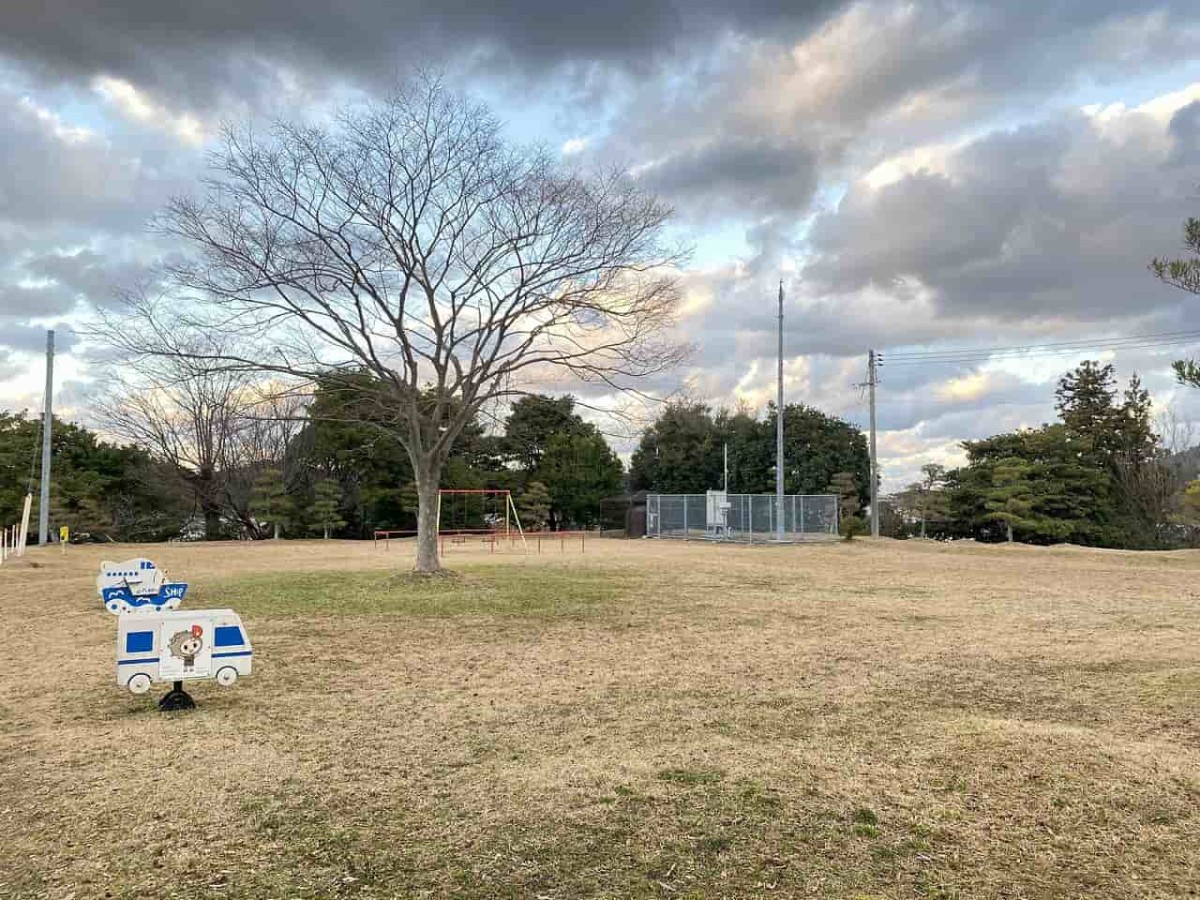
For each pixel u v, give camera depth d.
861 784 4.21
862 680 6.77
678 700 6.12
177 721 5.58
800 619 10.21
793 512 31.64
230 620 5.95
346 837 3.59
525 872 3.25
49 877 3.22
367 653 8.07
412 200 13.30
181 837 3.60
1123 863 3.33
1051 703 5.95
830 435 43.69
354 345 13.68
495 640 8.77
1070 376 39.62
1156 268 7.29
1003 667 7.26
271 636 9.02
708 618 10.27
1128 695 6.12
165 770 4.52
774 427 44.41
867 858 3.37
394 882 3.17
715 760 4.62
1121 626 9.57
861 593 13.03
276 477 34.38
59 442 33.19
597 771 4.44
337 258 13.16
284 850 3.46
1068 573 16.83
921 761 4.57
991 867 3.29
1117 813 3.82
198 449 34.12
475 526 40.09
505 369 13.95
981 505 37.06
